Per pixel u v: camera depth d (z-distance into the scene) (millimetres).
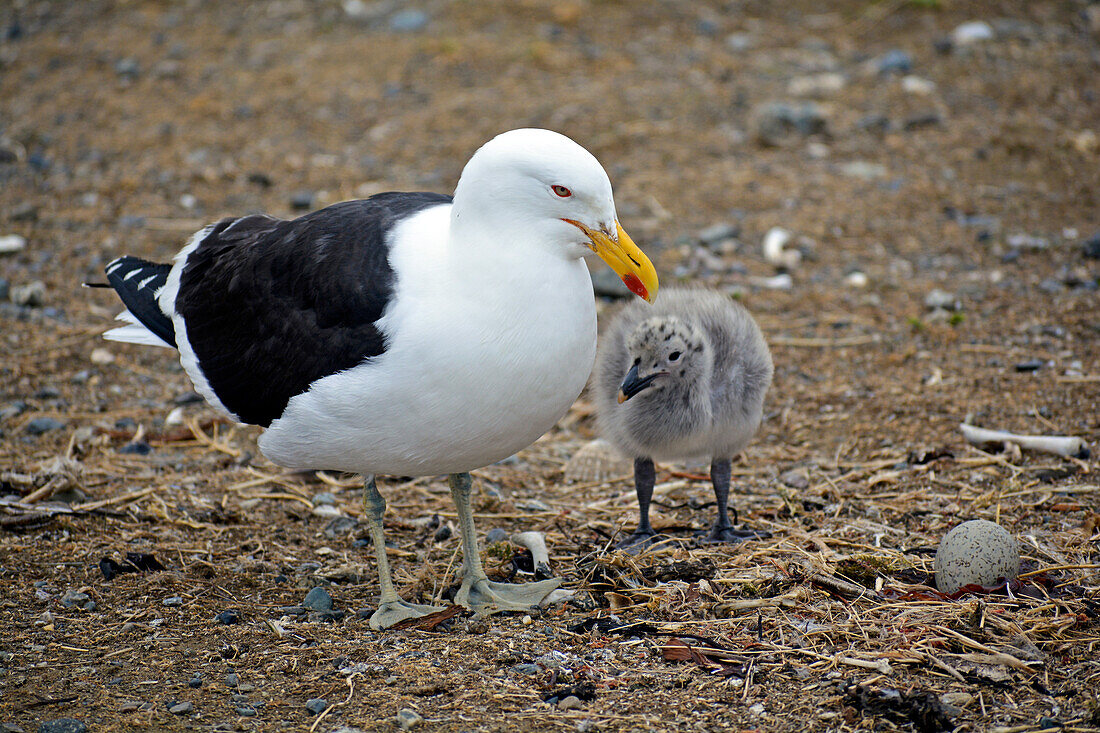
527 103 21141
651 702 7801
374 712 7773
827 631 8445
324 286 8586
